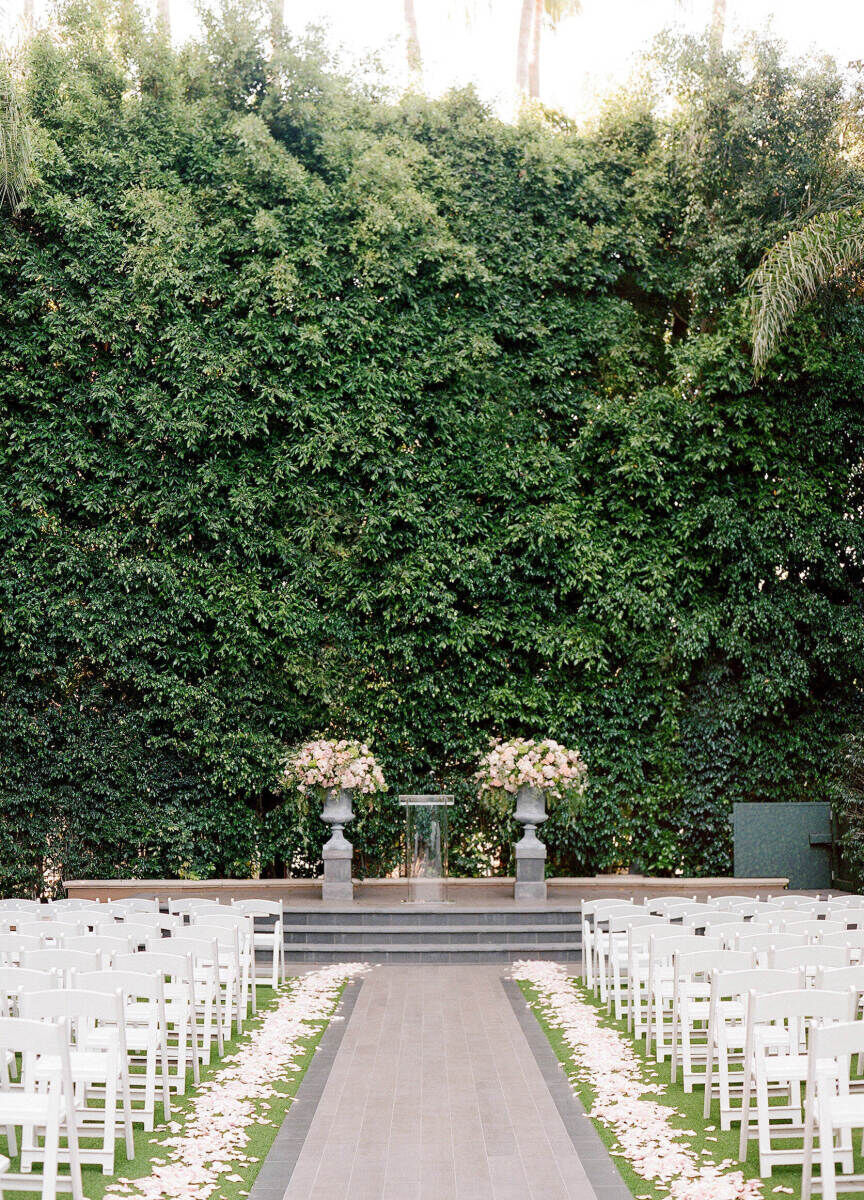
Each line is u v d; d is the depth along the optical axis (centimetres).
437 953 1172
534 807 1316
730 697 1495
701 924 866
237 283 1476
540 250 1574
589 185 1589
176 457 1469
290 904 1275
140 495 1456
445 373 1509
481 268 1529
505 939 1199
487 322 1553
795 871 1462
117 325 1459
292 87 1544
